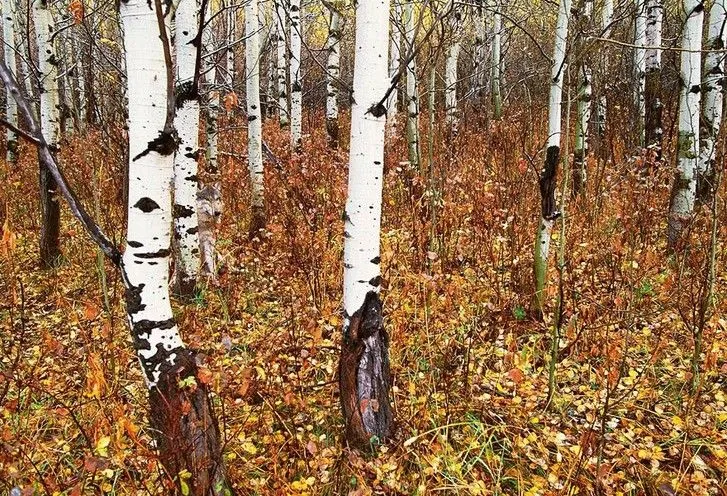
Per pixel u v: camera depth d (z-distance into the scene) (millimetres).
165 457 2566
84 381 3555
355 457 2971
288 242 5699
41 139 2305
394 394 3592
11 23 9070
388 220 6613
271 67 17016
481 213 5820
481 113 13328
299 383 3527
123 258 2484
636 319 4547
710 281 3703
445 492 2936
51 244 6246
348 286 2986
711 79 5656
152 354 2521
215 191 5836
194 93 5090
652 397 3705
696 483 2992
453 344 4152
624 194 6676
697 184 6051
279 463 3111
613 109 9641
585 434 2957
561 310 3557
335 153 8219
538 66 13211
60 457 3045
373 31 2676
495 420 3492
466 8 8266
